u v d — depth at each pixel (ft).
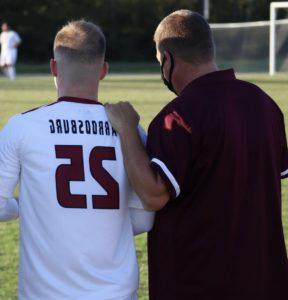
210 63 17.97
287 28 208.44
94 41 17.33
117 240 17.29
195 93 17.35
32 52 309.83
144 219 17.90
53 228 16.76
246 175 17.29
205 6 256.52
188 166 16.99
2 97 124.06
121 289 17.17
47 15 311.06
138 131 17.69
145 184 16.74
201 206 17.10
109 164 17.20
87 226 16.89
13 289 30.55
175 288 17.42
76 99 17.31
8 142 16.92
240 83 18.03
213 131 16.92
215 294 17.10
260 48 216.13
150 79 188.55
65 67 17.31
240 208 17.20
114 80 182.91
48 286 16.81
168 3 323.57
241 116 17.38
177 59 17.83
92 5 321.93
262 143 17.56
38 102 113.91
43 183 16.75
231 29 216.13
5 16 305.94
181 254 17.35
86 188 16.92
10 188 17.21
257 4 330.13
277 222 17.88
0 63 203.82
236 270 17.10
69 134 17.02
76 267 16.81
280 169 18.61
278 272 17.79
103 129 17.31
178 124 16.89
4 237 38.70
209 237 17.10
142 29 321.73
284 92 134.00
